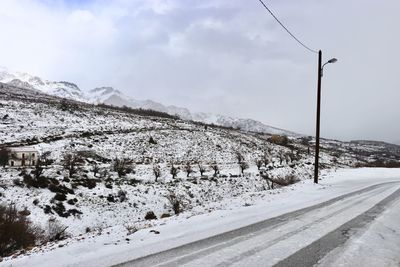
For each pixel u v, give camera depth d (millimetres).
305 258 4633
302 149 119938
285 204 10367
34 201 26047
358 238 5773
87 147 67188
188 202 32844
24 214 22938
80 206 28188
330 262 4465
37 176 32000
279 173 45906
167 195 34094
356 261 4516
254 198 12906
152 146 79875
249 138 119438
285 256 4727
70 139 70625
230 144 98500
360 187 16234
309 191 14594
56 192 29391
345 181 20984
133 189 35156
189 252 5031
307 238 5781
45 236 16031
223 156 83750
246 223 7254
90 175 41625
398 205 9836
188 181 42344
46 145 63250
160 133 93250
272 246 5273
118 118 109938
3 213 14914
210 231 6590
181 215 10055
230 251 5020
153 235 6613
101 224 26125
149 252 5164
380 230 6441
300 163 60562
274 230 6453
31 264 5137
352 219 7543
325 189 15406
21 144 61375
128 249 5504
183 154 79000
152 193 34688
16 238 11156
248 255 4793
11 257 6285
